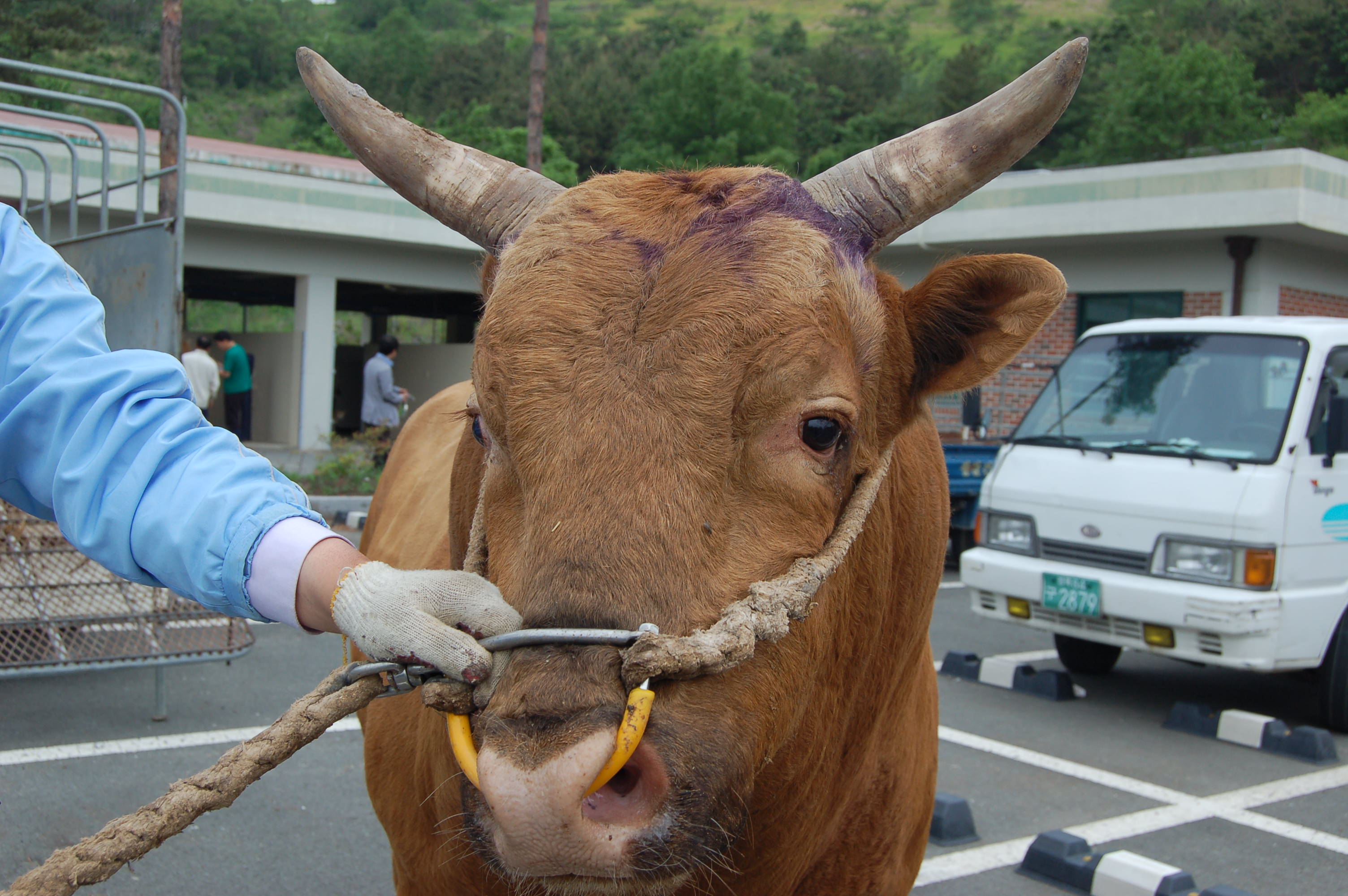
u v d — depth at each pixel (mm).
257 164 18766
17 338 1594
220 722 5852
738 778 1786
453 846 2301
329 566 1555
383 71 79250
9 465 1631
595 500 1691
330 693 1659
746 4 181375
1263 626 6367
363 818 4879
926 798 3113
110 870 1454
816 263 1932
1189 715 6680
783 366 1827
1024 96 2078
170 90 14898
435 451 3883
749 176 2051
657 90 64000
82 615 5234
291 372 20375
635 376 1766
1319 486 6656
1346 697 6590
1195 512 6676
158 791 4922
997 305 2258
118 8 66625
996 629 9188
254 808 4941
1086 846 4691
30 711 5898
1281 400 6871
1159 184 16391
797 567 1838
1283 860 4840
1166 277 17453
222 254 18797
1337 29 76750
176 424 1605
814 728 2180
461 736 1610
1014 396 13648
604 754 1508
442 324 36688
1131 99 63750
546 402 1764
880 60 101562
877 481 2178
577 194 2012
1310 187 15375
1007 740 6379
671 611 1659
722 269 1851
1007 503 7648
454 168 2268
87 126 6922
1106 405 7750
